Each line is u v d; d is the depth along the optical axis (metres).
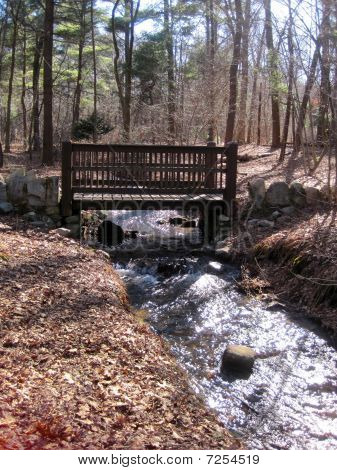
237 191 10.90
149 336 5.15
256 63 19.28
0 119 34.91
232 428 4.11
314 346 5.66
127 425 3.32
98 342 4.53
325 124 11.44
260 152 17.09
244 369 5.03
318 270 6.82
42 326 4.67
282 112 25.81
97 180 9.30
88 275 6.46
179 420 3.60
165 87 27.48
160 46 26.61
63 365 4.00
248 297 7.12
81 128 22.69
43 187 9.15
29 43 28.31
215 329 6.07
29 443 2.81
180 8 20.72
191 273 8.17
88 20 25.38
